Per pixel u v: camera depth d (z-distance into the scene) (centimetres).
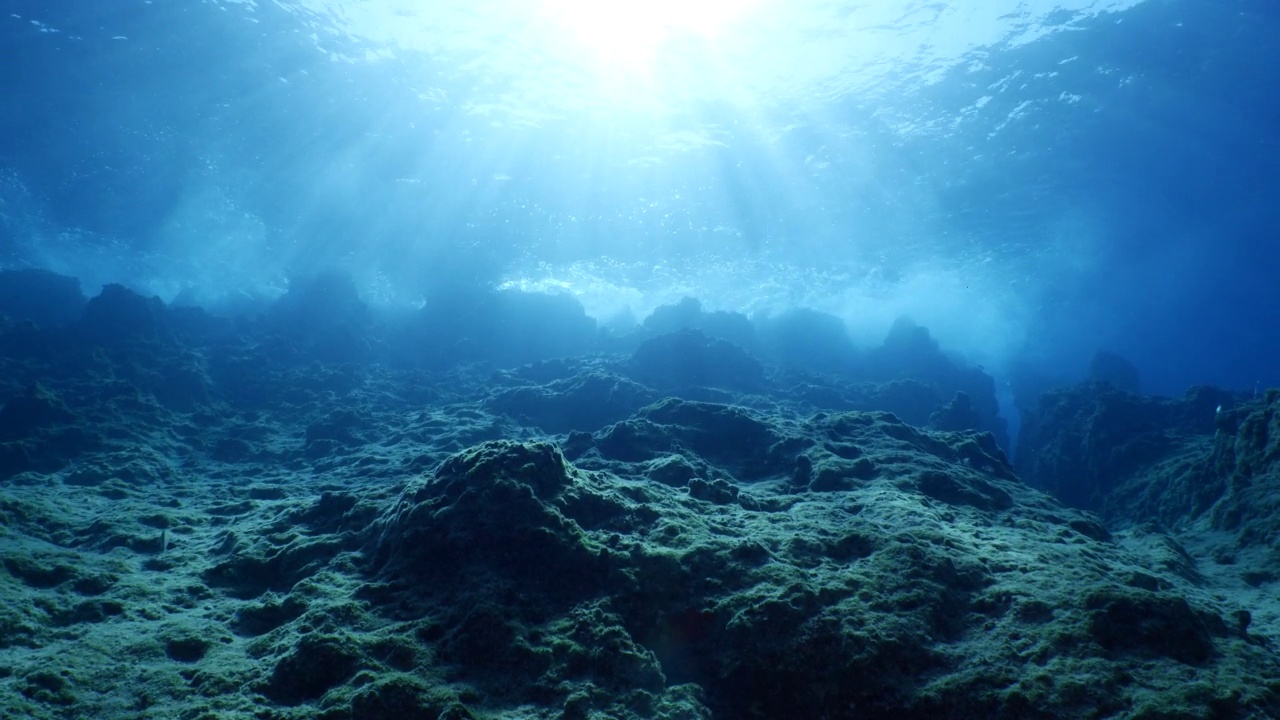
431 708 381
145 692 403
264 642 458
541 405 1357
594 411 1321
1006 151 1914
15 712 371
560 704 395
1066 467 1573
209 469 1104
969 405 1694
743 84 1686
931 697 405
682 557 520
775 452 894
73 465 1002
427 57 1568
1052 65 1609
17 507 719
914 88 1705
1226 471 1051
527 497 535
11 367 1377
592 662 427
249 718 376
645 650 445
